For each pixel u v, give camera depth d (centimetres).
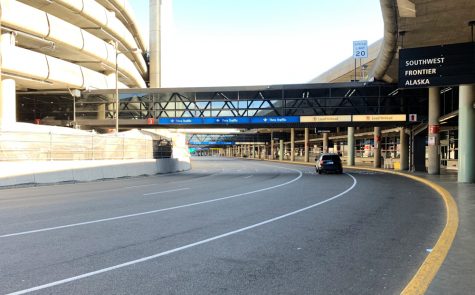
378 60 2919
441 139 3866
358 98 3512
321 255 718
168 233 898
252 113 4538
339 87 3447
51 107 5006
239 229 945
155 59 8444
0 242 807
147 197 1622
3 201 1497
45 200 1525
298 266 652
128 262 672
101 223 1017
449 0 1581
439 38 2091
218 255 718
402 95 3397
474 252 686
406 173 3158
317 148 8969
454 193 1611
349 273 615
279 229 946
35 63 3869
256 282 575
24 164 2223
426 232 909
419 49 1806
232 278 592
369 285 560
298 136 9894
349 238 852
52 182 2370
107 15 5209
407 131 3697
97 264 660
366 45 4366
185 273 615
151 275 605
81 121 3878
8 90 3788
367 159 6141
